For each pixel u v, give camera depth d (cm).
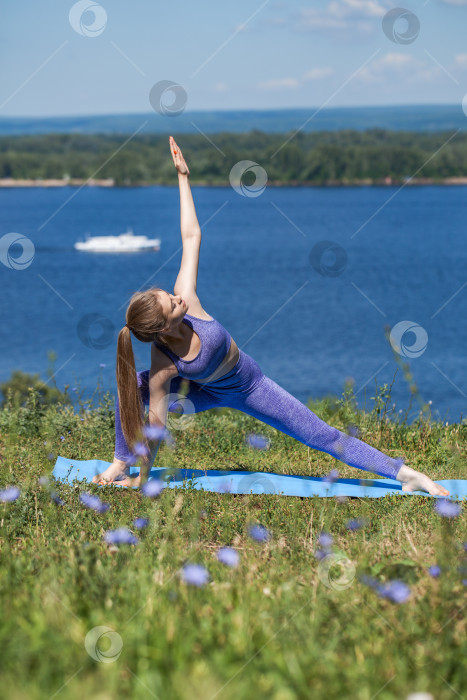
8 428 696
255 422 749
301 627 277
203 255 13888
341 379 4762
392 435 728
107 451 655
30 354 6019
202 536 423
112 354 5275
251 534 403
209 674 240
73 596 299
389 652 265
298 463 643
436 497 520
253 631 274
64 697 226
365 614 294
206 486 534
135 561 347
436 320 7494
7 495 432
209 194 17662
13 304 9494
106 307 8425
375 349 6056
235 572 346
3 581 323
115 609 291
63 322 7869
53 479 498
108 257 13425
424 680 245
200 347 497
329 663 253
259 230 19325
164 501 428
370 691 240
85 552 333
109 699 226
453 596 314
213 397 546
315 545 401
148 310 475
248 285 10331
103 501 482
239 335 6981
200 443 691
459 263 11925
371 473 611
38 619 269
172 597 302
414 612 302
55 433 662
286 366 5406
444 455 645
